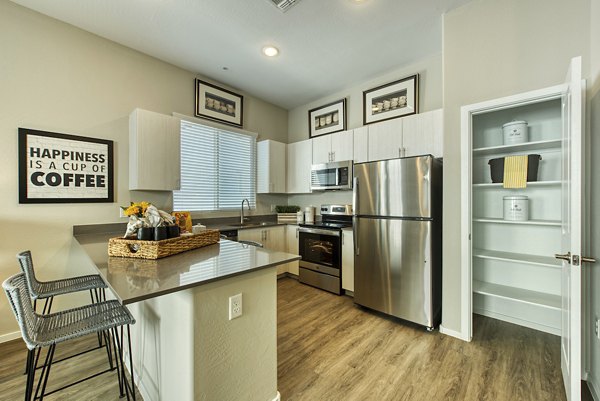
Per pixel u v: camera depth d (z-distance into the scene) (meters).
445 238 2.30
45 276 2.32
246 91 4.02
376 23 2.45
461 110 2.20
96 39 2.61
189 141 3.40
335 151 3.70
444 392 1.60
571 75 1.38
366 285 2.75
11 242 2.17
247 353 1.36
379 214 2.65
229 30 2.55
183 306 1.17
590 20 1.71
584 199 1.71
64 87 2.43
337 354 1.99
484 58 2.10
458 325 2.23
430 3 2.19
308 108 4.50
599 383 1.51
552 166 2.27
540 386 1.64
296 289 3.46
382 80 3.51
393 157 3.08
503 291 2.35
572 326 1.36
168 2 2.17
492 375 1.75
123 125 2.79
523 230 2.42
